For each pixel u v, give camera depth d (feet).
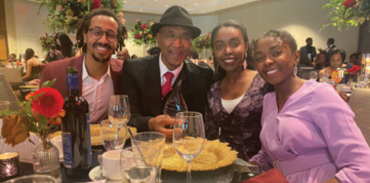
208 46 27.63
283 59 4.07
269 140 4.21
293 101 4.02
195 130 2.80
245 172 3.14
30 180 2.05
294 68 4.29
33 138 3.28
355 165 3.29
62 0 7.93
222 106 5.39
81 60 6.10
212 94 5.75
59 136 3.69
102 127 3.40
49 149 2.84
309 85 4.07
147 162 2.42
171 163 3.23
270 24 33.47
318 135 3.79
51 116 2.66
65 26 8.38
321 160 3.77
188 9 41.16
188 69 6.05
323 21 28.12
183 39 5.73
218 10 41.57
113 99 4.42
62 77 6.04
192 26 5.59
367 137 5.03
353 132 3.47
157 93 5.86
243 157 5.28
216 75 5.95
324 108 3.67
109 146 3.40
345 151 3.42
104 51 5.70
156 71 5.91
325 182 3.38
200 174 3.10
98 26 5.58
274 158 4.22
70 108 3.02
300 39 30.40
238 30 5.19
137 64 6.02
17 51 32.86
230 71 5.37
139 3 37.40
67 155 3.06
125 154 2.56
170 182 2.93
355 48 26.37
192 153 2.81
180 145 2.82
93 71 6.03
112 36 5.77
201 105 5.93
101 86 6.16
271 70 4.13
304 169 3.87
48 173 2.82
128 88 5.95
